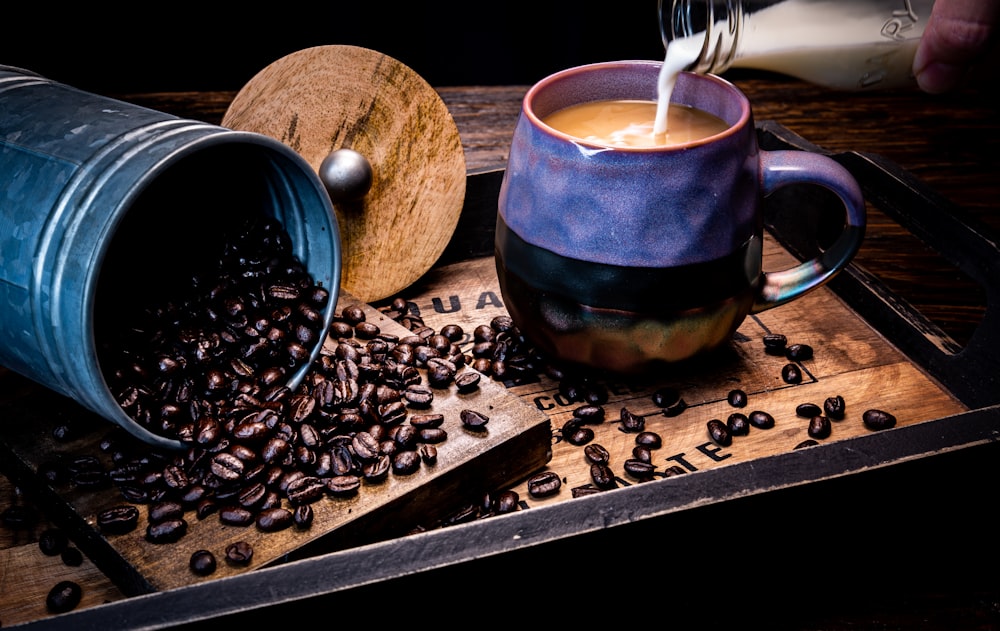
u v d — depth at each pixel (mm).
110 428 610
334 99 679
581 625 550
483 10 1123
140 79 1188
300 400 608
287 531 565
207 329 622
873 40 677
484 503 599
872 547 572
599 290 599
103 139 566
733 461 608
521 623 541
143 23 1159
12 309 566
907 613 567
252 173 643
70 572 577
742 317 625
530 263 609
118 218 543
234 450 584
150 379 606
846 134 892
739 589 565
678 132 618
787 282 631
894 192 686
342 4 1087
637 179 581
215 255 646
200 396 609
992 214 793
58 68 1161
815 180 608
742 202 597
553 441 625
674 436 622
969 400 638
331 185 661
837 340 679
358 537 574
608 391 646
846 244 622
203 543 562
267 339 618
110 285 632
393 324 665
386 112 685
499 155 825
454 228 707
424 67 1158
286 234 649
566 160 586
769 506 541
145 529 568
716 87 625
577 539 522
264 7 1176
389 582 508
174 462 589
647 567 542
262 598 500
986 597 573
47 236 552
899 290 742
